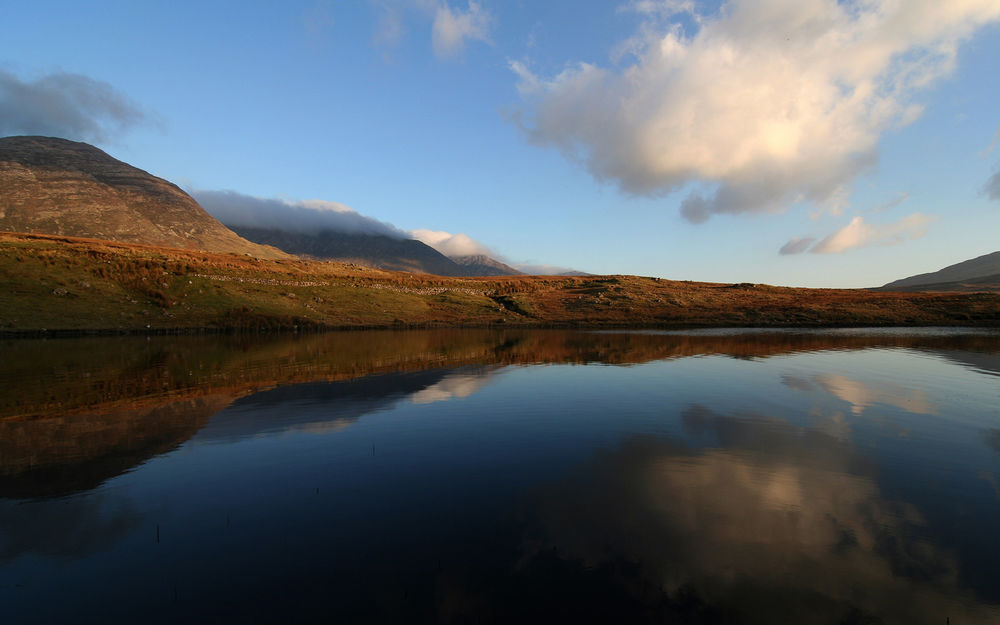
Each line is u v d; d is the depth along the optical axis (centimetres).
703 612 537
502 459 1079
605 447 1165
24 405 1606
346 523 765
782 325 7000
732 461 1056
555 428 1342
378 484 932
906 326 6638
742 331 5897
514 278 12350
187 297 5891
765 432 1291
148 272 6047
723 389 1917
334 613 539
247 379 2148
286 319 5994
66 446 1165
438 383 2064
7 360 2716
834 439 1222
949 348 3550
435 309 8075
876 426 1348
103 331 4600
